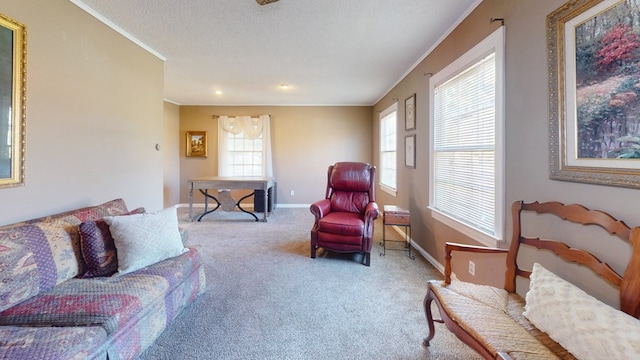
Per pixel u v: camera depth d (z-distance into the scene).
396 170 4.39
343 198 3.71
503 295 1.51
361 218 3.27
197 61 3.49
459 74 2.47
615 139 1.16
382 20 2.45
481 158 2.18
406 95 3.91
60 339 1.12
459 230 2.45
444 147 2.78
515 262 1.58
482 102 2.16
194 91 5.13
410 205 3.73
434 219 2.97
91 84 2.29
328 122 6.36
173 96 5.56
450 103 2.65
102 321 1.27
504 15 1.85
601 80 1.21
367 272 2.78
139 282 1.62
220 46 3.03
